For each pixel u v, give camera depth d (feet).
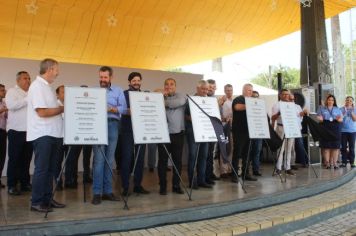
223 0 27.48
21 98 17.07
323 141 25.62
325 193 19.58
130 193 17.01
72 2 24.03
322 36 30.14
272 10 30.19
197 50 33.55
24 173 17.99
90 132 13.80
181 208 13.91
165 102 17.17
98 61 30.30
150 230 12.64
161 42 30.76
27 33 25.40
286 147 22.65
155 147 25.77
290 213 15.20
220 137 17.02
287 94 23.25
